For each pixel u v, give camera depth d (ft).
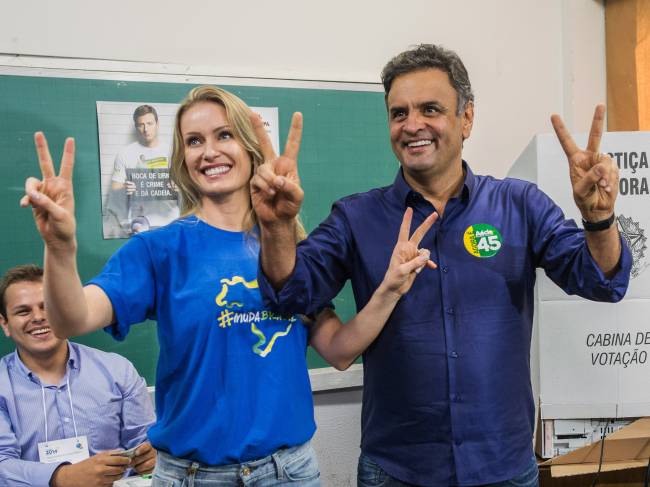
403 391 4.74
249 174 4.52
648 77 8.36
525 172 6.53
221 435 4.07
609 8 8.73
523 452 4.75
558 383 6.07
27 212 6.56
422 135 4.72
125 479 5.80
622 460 6.31
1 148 6.44
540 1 8.68
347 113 7.72
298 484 4.25
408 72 4.81
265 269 4.24
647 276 6.02
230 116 4.38
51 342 6.15
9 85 6.43
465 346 4.68
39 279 6.15
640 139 6.00
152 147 6.90
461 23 8.29
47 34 6.58
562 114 8.84
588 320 6.04
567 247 4.60
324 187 7.67
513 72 8.57
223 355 4.18
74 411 6.28
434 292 4.77
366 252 4.94
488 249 4.82
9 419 6.07
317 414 7.70
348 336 4.65
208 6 7.14
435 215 4.51
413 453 4.72
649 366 6.07
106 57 6.79
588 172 4.07
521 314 4.84
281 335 4.38
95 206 6.73
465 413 4.64
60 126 6.60
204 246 4.34
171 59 7.02
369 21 7.84
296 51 7.54
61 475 5.71
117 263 4.17
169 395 4.24
